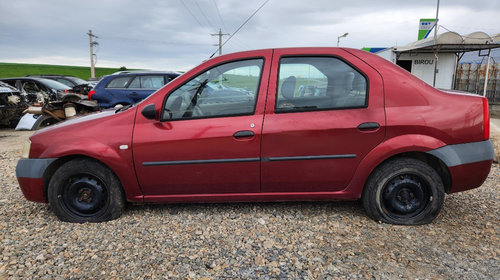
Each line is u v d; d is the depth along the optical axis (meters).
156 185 3.23
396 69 3.09
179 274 2.45
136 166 3.17
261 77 3.14
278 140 3.05
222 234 3.03
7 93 9.83
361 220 3.25
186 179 3.19
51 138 3.27
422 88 3.04
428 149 2.97
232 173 3.14
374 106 3.02
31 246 2.87
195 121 3.13
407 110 2.99
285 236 2.98
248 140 3.06
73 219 3.32
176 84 3.19
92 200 3.31
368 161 3.04
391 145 2.99
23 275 2.46
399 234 2.98
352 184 3.14
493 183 4.32
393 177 3.09
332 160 3.07
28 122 9.16
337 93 3.09
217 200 3.28
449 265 2.52
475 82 18.38
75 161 3.23
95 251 2.78
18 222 3.36
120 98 8.91
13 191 4.34
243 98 3.14
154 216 3.41
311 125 3.03
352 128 3.00
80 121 3.36
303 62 3.15
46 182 3.34
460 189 3.09
